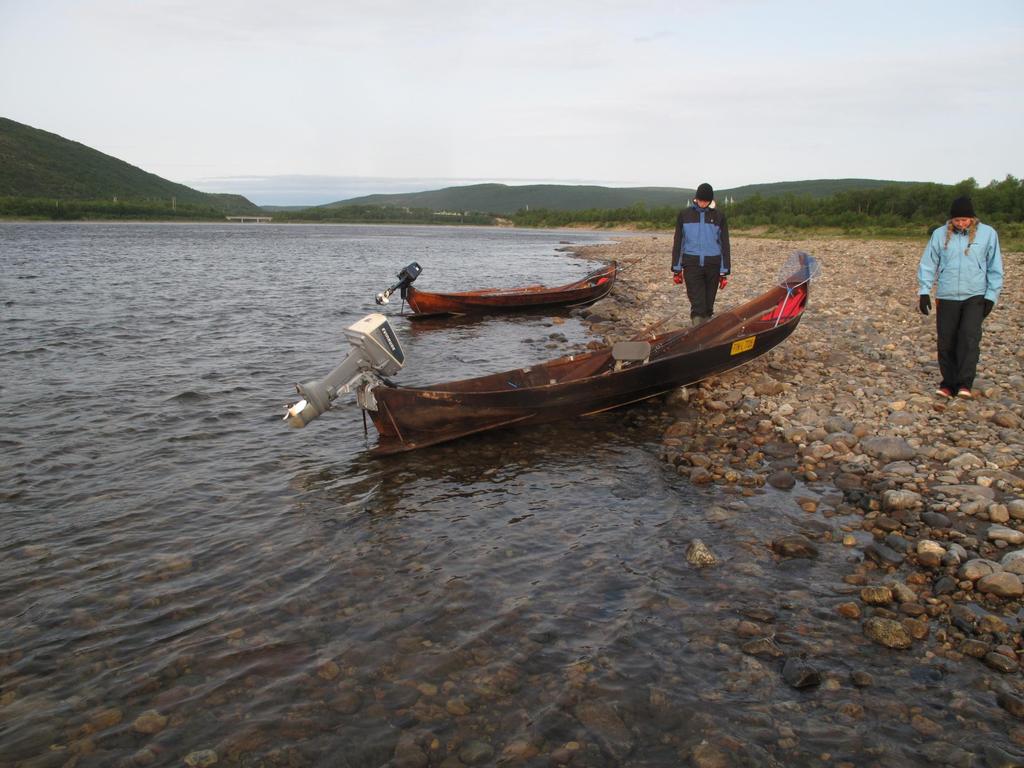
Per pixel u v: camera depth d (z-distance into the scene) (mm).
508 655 4363
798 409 9109
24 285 24953
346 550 5777
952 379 9102
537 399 8672
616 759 3504
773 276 25922
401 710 3885
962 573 5043
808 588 5066
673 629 4609
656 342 10664
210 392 10672
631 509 6523
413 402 7988
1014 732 3607
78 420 9227
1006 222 51812
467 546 5840
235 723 3801
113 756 3570
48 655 4402
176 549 5793
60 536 6004
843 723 3717
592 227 155000
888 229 59719
